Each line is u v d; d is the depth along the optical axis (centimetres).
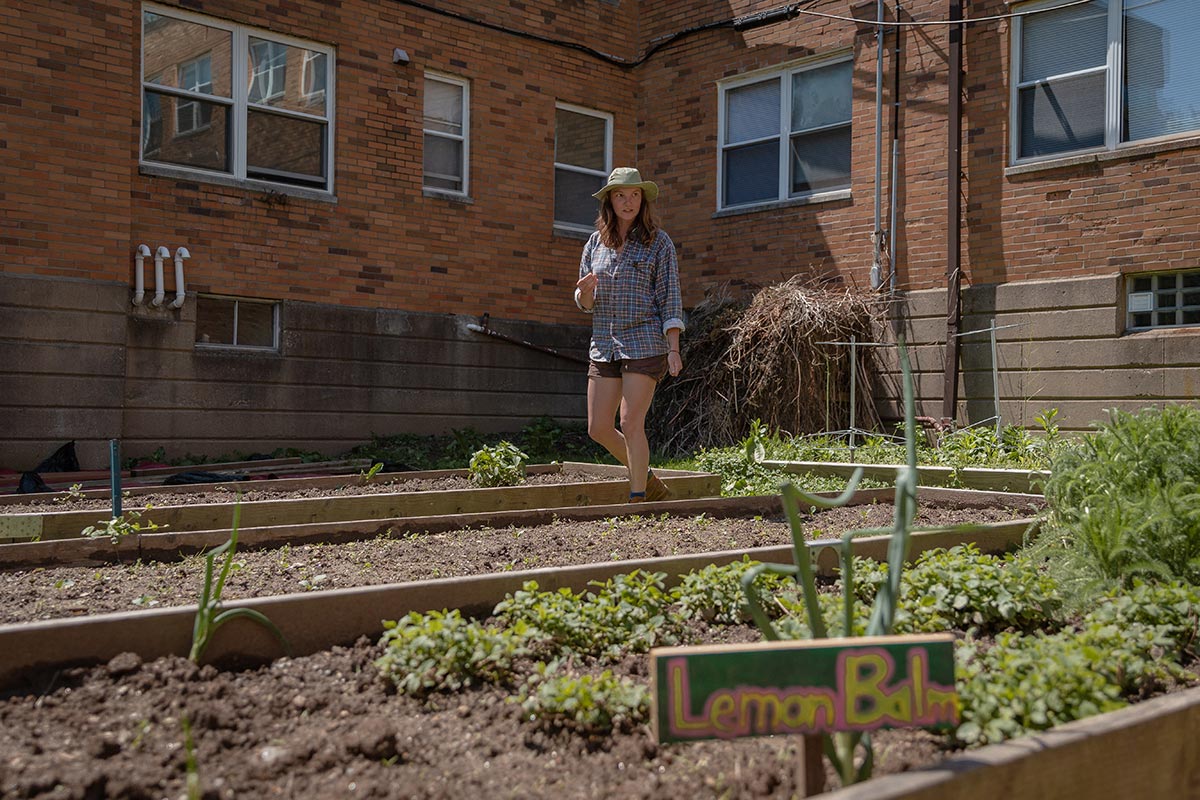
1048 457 696
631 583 365
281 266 1112
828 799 174
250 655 306
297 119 1145
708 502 630
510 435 1280
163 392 1027
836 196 1240
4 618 349
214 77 1083
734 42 1347
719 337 1192
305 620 317
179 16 1057
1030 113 1102
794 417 1121
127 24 995
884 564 428
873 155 1208
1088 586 382
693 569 402
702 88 1384
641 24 1453
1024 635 361
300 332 1124
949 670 201
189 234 1048
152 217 1023
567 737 260
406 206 1213
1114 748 216
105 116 980
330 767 240
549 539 527
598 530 558
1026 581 380
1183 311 995
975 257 1124
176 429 1036
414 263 1220
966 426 1120
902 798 178
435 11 1236
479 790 229
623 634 336
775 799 223
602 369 636
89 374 967
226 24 1091
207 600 296
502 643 295
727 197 1373
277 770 236
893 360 1166
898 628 348
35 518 500
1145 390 998
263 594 392
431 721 270
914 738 259
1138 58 1027
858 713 197
